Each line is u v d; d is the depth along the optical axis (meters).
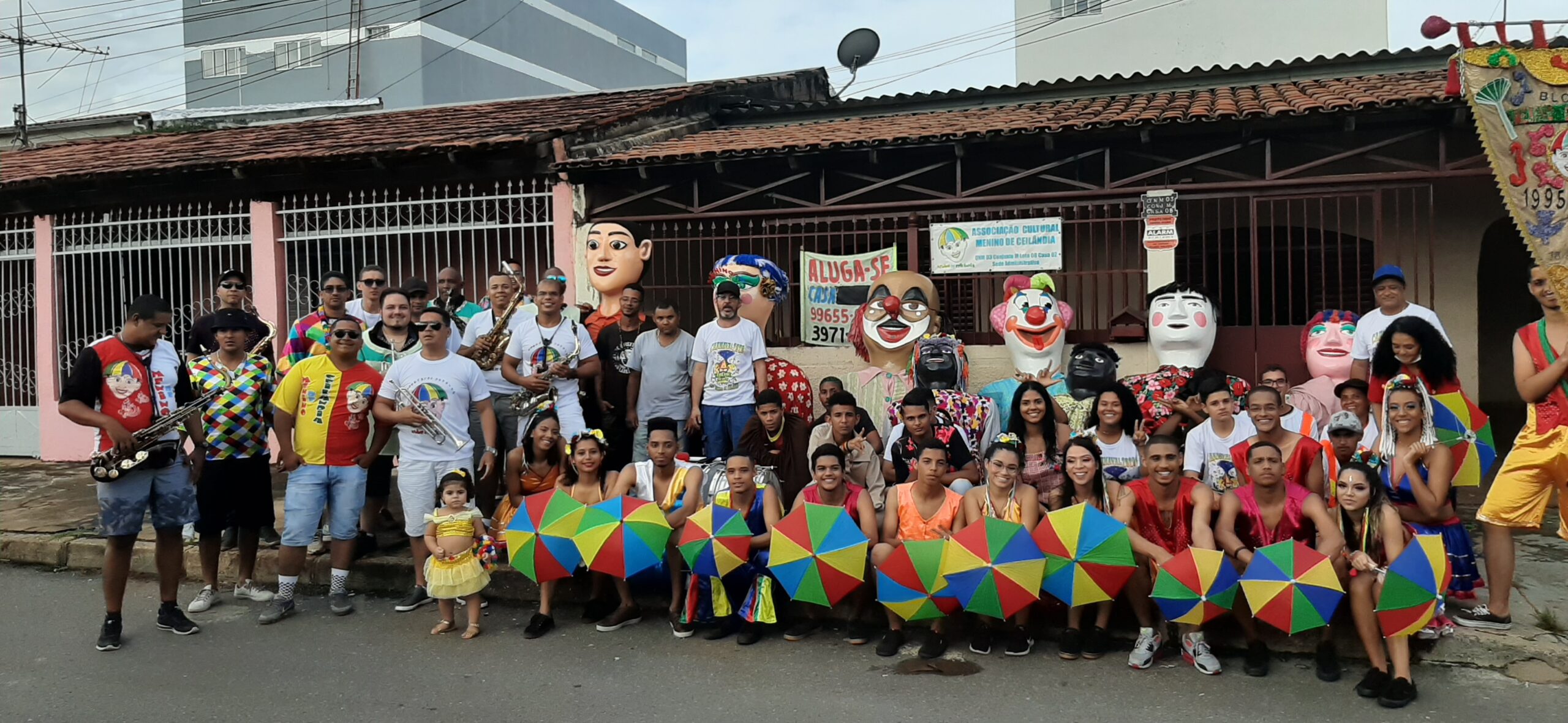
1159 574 4.95
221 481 6.40
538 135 9.15
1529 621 5.27
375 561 6.85
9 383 11.20
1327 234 9.66
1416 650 5.12
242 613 6.33
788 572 5.35
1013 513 5.50
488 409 6.57
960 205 8.51
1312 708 4.65
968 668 5.23
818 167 9.08
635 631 5.93
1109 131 8.02
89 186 10.43
